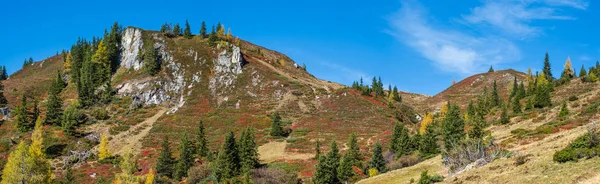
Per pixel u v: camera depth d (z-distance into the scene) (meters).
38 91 150.75
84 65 150.50
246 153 75.06
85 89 132.38
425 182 43.44
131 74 148.50
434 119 118.06
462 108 168.50
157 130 113.19
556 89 120.12
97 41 171.75
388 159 80.75
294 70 197.50
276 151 94.94
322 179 65.94
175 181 78.75
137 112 127.81
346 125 118.12
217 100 138.88
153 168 83.06
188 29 175.88
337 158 70.19
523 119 84.19
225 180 70.00
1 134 104.06
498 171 38.22
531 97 119.75
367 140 102.19
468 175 40.25
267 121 119.44
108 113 125.50
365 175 73.38
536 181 32.34
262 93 143.88
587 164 31.98
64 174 82.19
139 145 102.44
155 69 147.25
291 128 115.31
